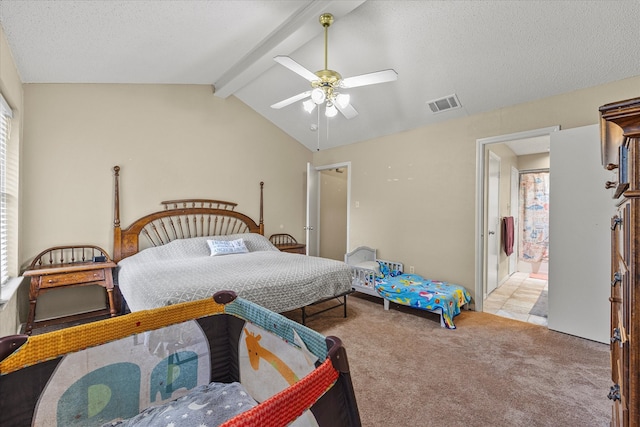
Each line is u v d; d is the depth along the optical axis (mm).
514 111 3205
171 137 3951
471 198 3535
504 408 1747
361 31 2732
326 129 4727
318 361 1136
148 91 3768
